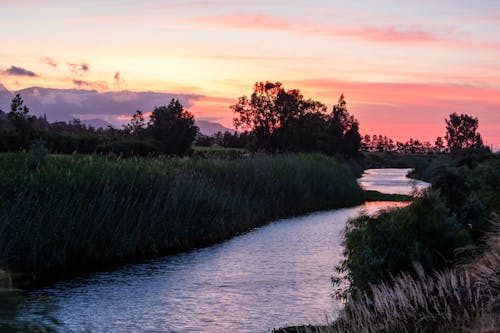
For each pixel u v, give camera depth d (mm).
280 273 15992
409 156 178750
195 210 22219
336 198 38594
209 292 13883
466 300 7574
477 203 12562
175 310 12344
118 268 16781
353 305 8992
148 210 19875
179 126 56938
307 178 36406
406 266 10461
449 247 10656
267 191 30297
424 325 7211
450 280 8672
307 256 18719
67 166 19516
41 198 17000
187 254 19078
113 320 11648
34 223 16156
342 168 46000
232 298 13273
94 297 13477
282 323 11211
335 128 106625
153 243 19375
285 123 81312
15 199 16281
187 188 22094
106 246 18062
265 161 33344
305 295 13398
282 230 25109
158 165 22969
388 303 8211
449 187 13164
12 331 10742
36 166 19391
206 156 31703
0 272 15109
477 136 137500
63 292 13875
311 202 35125
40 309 12312
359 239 11250
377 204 38719
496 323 6637
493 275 8078
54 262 16562
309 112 84688
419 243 10508
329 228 25750
